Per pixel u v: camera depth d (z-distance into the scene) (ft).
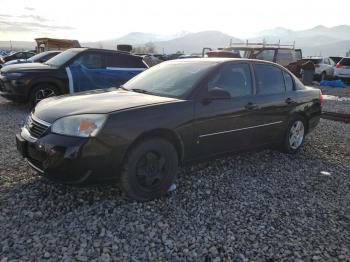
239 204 12.61
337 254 9.75
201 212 11.85
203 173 15.44
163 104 12.59
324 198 13.60
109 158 11.20
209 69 14.60
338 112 35.70
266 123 16.65
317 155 19.52
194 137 13.41
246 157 18.17
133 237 10.14
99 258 9.09
